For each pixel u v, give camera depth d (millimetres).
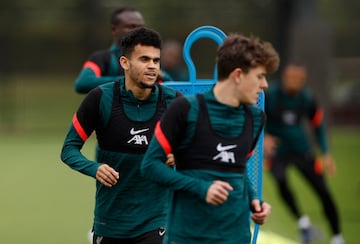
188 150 12297
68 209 34375
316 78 55406
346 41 84625
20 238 27703
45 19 83125
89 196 38188
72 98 87000
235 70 12117
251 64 12047
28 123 77375
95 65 18594
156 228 15117
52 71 86188
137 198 15031
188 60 16438
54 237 27891
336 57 84188
